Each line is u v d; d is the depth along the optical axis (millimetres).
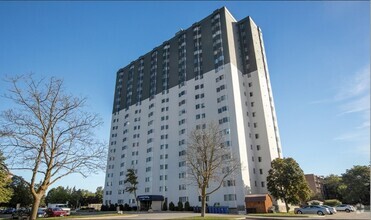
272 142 63438
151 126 76938
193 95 69688
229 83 63094
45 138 20203
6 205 82500
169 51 84688
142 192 70375
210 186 56188
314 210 43875
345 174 84938
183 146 65938
